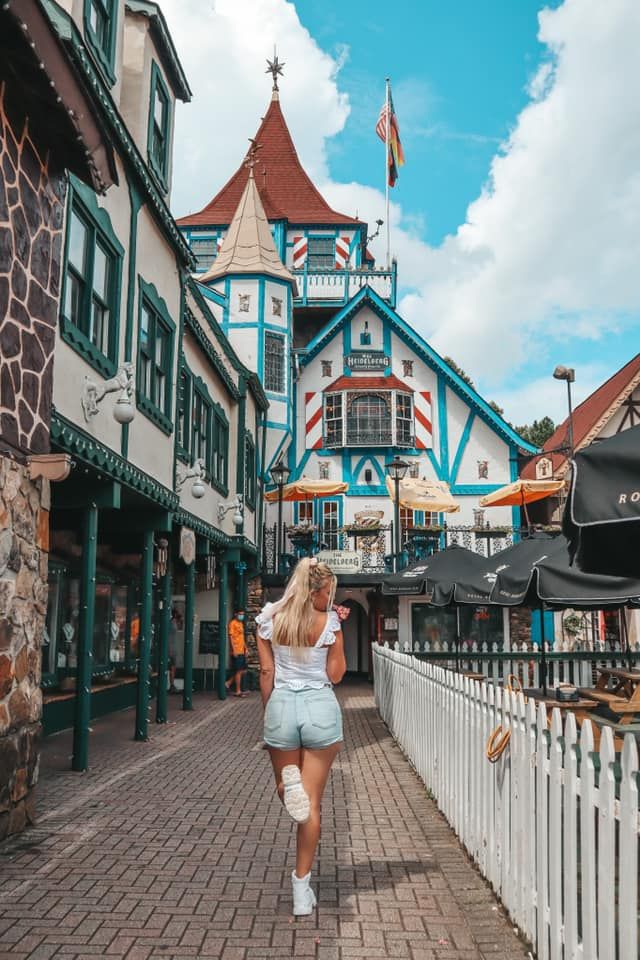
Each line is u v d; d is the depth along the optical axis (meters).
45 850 5.65
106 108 8.65
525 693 10.91
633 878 2.88
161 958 3.90
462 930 4.27
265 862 5.43
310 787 4.56
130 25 11.34
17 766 6.07
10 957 3.89
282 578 22.67
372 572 22.69
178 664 19.94
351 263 30.80
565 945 3.51
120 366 9.24
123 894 4.77
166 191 12.58
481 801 5.20
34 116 6.58
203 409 17.39
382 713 13.52
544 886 3.79
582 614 21.92
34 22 5.72
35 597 6.45
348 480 28.42
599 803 3.24
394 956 3.94
